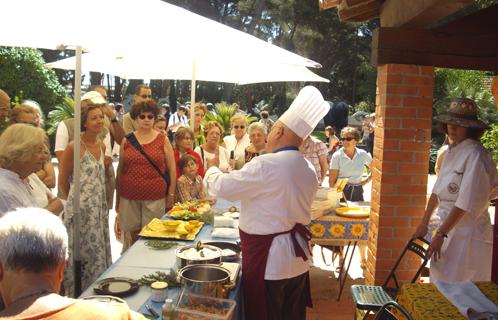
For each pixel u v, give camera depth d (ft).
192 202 15.11
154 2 10.98
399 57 13.62
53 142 43.86
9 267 4.80
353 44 103.24
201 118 26.35
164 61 21.33
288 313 10.38
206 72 24.23
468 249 11.85
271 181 9.62
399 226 13.99
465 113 11.87
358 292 11.35
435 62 13.70
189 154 16.44
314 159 19.36
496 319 8.16
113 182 14.90
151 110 14.67
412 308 9.16
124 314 5.17
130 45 9.18
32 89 47.32
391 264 14.10
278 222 9.80
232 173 9.89
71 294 12.51
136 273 9.68
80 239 12.39
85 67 22.31
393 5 13.75
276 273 9.75
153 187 14.60
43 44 9.42
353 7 14.24
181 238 12.01
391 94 13.69
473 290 9.55
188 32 10.28
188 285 8.49
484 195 11.48
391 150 13.82
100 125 13.06
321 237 15.53
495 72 13.85
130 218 14.69
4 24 8.29
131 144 14.64
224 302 8.18
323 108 10.20
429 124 13.82
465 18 13.66
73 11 8.68
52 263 4.91
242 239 10.16
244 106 106.83
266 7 96.12
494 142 37.60
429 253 11.77
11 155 8.04
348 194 20.49
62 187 13.16
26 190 8.37
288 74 23.09
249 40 12.66
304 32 96.58
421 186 13.94
